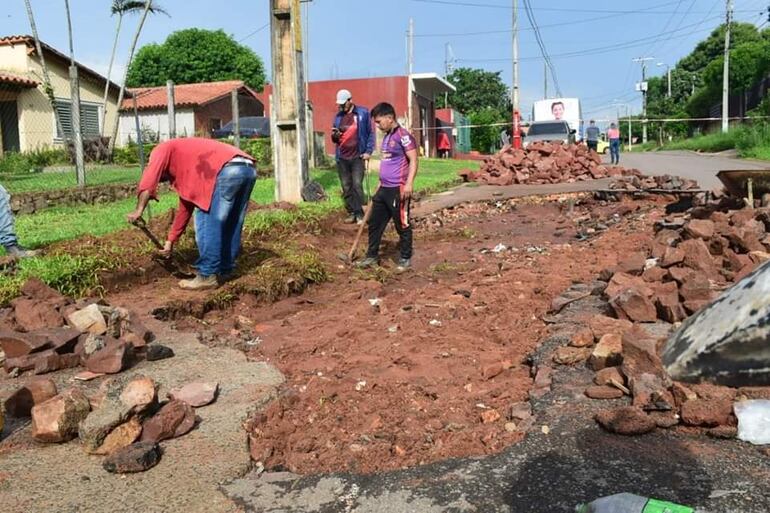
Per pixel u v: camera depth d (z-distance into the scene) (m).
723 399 3.29
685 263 5.84
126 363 4.53
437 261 8.64
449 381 4.32
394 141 7.61
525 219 12.21
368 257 7.96
